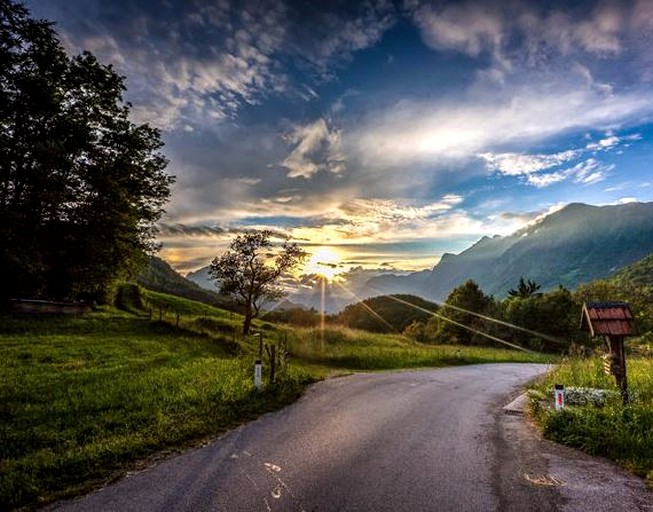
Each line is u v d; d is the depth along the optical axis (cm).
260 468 767
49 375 1476
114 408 1114
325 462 805
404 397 1523
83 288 3559
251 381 1531
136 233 3681
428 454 868
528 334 6462
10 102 2816
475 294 7550
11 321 2697
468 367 2933
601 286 7819
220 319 4425
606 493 684
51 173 2934
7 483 652
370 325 11119
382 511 609
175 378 1513
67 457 766
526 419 1212
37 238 3014
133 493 654
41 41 2964
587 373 1619
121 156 3444
